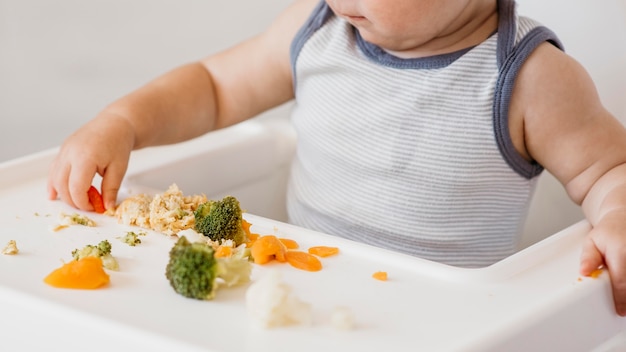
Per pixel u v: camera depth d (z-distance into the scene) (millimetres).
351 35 1204
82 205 1041
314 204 1228
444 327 810
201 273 831
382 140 1169
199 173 1228
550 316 848
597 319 903
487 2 1130
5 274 874
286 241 948
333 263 913
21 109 1832
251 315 806
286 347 773
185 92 1242
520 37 1111
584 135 1092
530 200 1189
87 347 805
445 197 1152
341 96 1198
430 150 1144
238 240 950
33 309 827
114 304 824
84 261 861
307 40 1224
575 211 1253
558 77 1096
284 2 1777
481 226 1164
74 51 1812
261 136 1308
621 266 918
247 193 1302
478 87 1120
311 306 824
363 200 1189
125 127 1134
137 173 1149
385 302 846
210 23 1806
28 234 965
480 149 1128
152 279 871
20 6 1783
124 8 1798
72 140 1094
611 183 1061
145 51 1819
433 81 1136
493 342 800
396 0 1064
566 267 925
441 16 1081
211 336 781
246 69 1280
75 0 1789
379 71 1172
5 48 1799
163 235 967
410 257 914
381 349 776
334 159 1208
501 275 893
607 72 1187
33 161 1132
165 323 797
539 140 1110
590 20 1189
